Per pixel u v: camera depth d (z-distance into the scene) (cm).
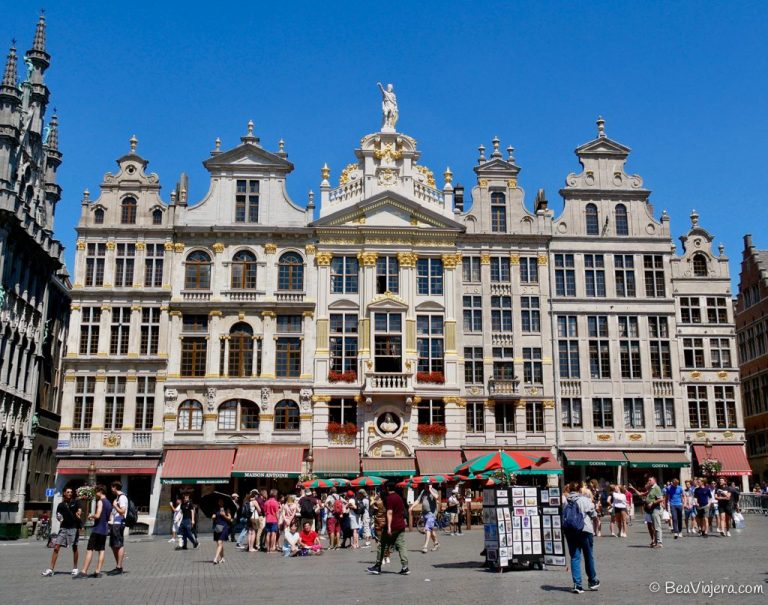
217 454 4875
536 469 4894
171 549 3294
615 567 2156
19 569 2453
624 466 5097
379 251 5247
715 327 5409
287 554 2900
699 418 5275
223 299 5112
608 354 5275
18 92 5047
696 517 3322
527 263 5356
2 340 4809
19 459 5203
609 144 5569
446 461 4950
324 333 5106
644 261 5425
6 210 4653
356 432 4981
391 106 5525
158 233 5175
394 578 2064
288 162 5338
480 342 5200
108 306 5059
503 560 2148
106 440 4869
